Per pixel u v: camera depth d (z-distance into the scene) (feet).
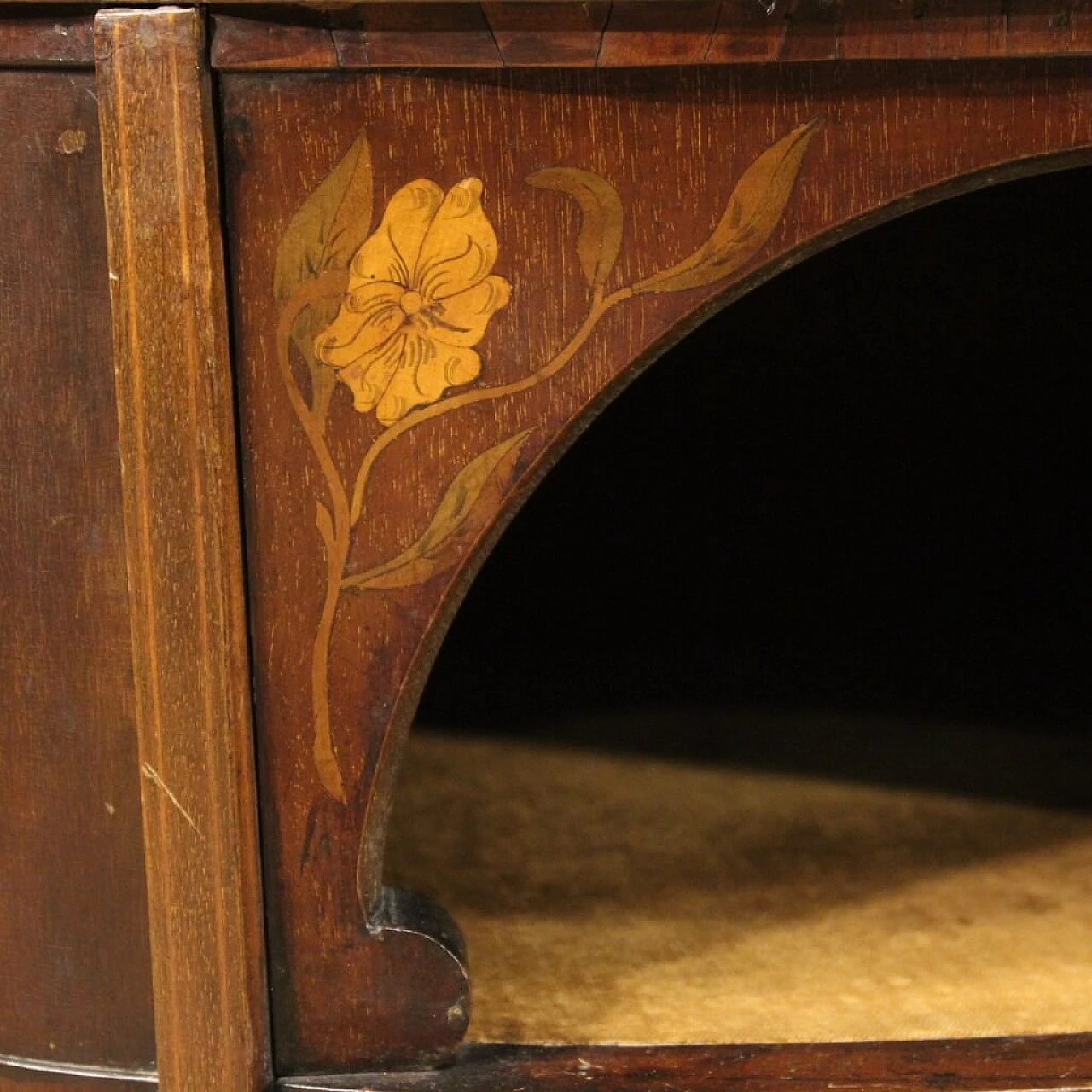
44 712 2.18
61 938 2.22
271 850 2.19
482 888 2.60
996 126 2.08
